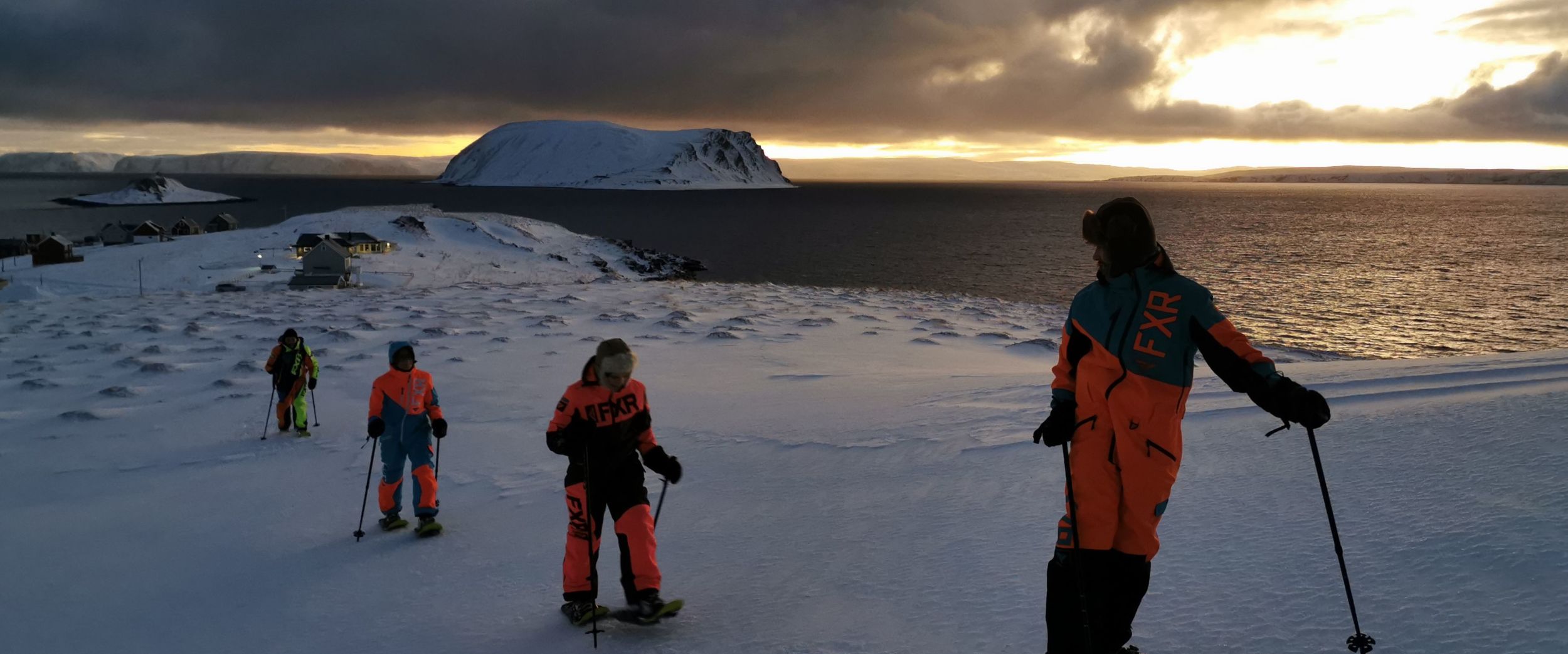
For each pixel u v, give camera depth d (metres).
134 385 16.41
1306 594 3.85
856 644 4.02
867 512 6.28
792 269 84.62
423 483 6.99
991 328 25.45
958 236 124.06
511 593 5.41
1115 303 2.97
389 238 85.25
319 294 35.59
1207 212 189.50
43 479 10.15
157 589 6.06
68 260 73.81
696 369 17.33
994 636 3.91
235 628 5.20
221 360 19.31
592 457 4.73
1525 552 3.81
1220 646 3.51
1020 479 6.58
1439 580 3.75
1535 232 121.19
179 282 63.53
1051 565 3.16
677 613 4.73
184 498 8.83
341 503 8.32
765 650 4.07
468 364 17.94
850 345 21.17
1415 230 125.94
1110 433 2.97
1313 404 2.65
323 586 5.87
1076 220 167.25
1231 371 2.82
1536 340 41.69
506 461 9.70
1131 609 3.05
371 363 18.22
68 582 6.31
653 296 33.88
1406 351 39.19
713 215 189.25
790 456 8.61
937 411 10.44
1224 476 5.76
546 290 36.75
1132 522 2.93
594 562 4.71
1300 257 84.69
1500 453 5.28
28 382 16.55
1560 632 3.14
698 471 8.34
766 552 5.65
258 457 10.71
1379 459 5.61
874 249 104.00
